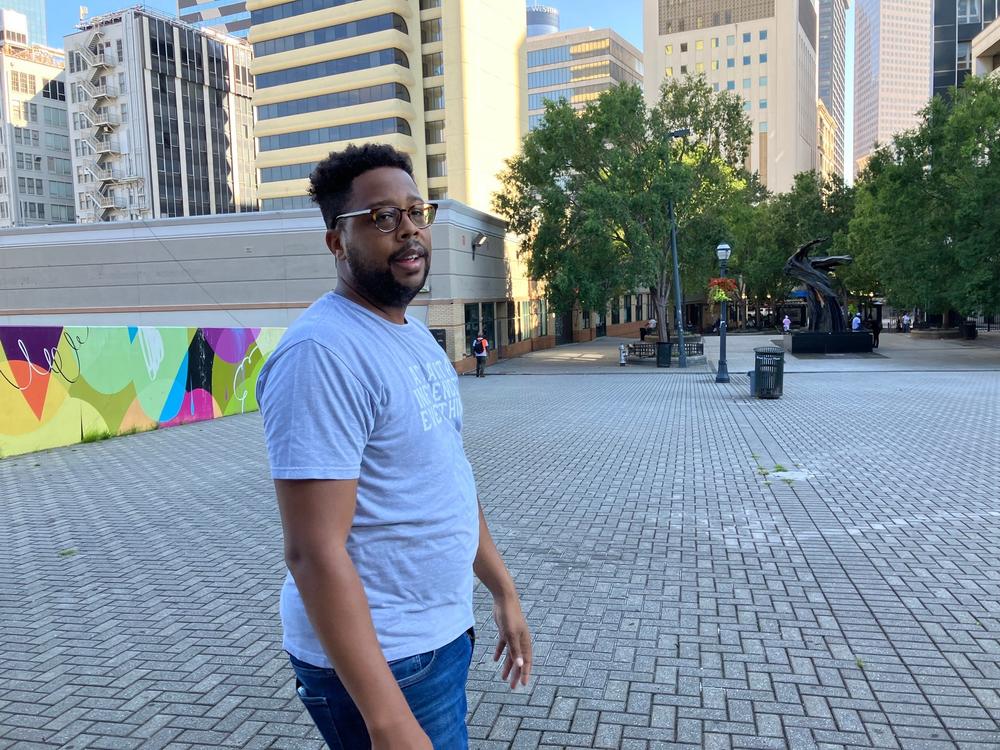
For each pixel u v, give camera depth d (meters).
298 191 63.34
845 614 4.59
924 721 3.35
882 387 18.11
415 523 1.49
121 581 5.63
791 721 3.38
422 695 1.49
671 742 3.23
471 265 28.78
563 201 29.69
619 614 4.68
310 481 1.32
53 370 11.76
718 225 31.30
